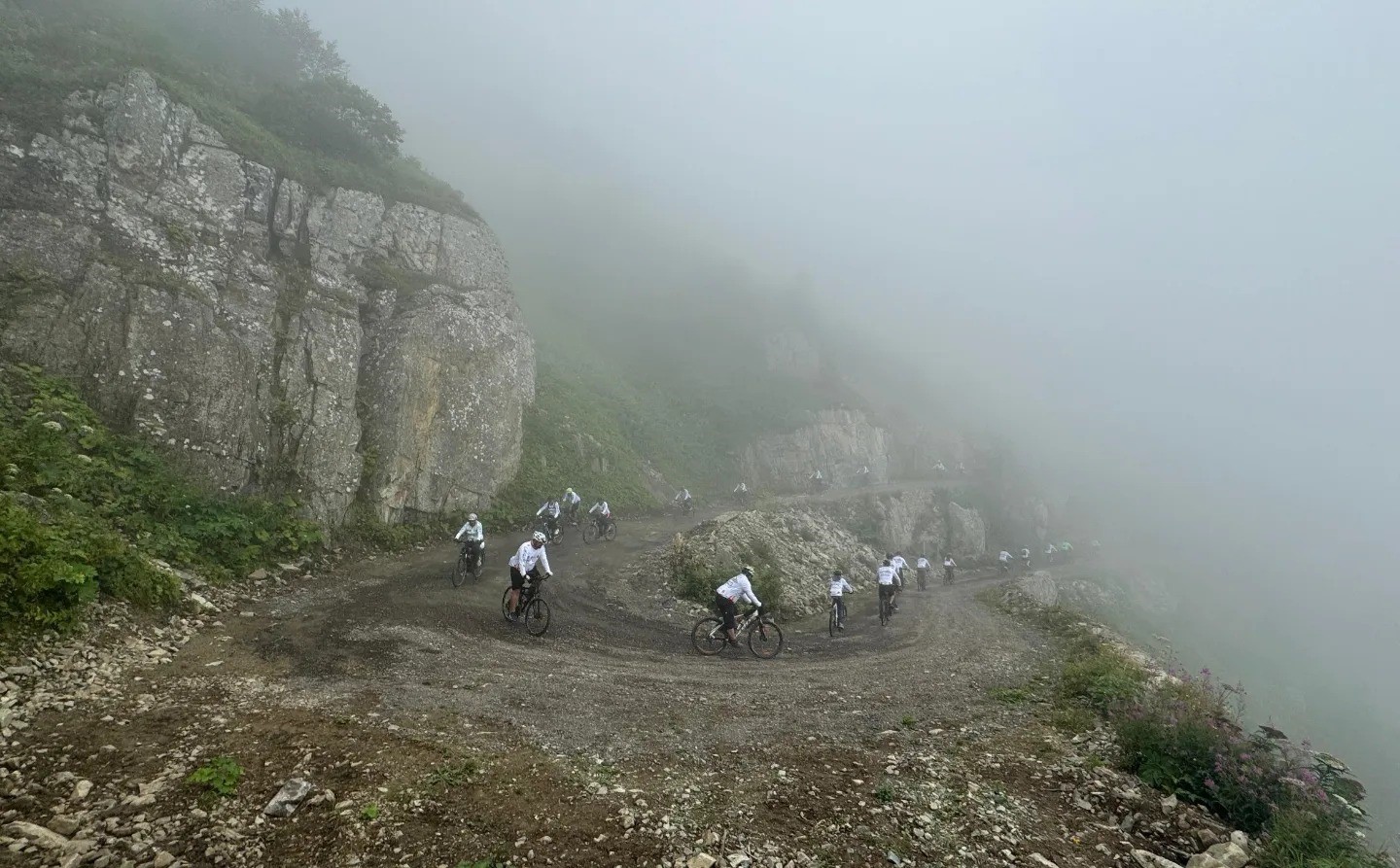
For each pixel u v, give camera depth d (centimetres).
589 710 743
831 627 1504
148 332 1358
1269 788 561
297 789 465
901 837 495
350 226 2052
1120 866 482
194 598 930
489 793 505
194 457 1327
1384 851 518
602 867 422
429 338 2045
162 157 1591
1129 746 671
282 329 1661
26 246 1288
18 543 688
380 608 1120
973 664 1201
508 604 1164
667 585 1664
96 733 531
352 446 1684
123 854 385
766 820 504
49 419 1109
